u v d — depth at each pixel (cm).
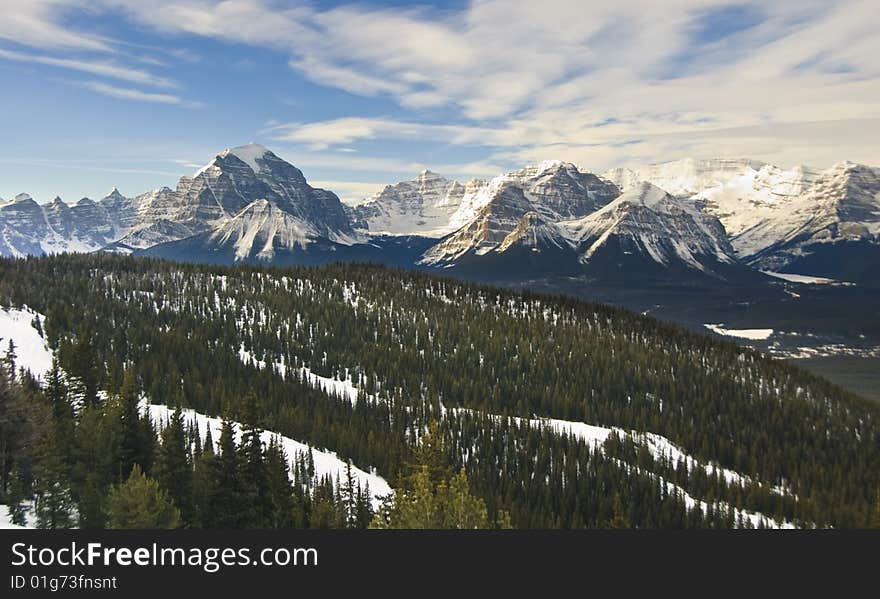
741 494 17850
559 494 16388
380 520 8138
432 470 10481
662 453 19875
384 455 16512
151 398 17400
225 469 9325
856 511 17262
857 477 19950
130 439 10475
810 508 17262
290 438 17025
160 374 18638
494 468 17600
